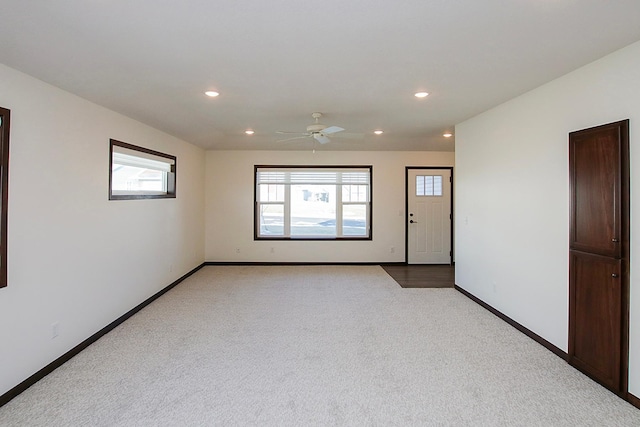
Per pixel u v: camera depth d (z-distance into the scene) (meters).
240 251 6.78
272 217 6.89
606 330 2.40
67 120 2.92
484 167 4.02
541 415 2.12
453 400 2.28
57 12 1.72
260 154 6.73
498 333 3.36
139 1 1.64
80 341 3.04
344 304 4.29
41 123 2.64
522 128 3.31
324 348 3.05
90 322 3.18
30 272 2.52
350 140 5.70
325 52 2.25
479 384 2.47
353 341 3.20
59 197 2.82
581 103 2.61
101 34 1.97
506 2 1.68
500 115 3.66
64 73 2.52
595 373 2.49
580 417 2.10
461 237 4.69
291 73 2.63
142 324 3.63
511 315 3.56
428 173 6.84
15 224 2.40
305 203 6.90
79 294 3.04
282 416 2.11
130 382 2.49
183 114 3.82
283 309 4.10
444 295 4.67
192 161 5.96
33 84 2.56
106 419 2.07
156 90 2.97
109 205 3.51
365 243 6.82
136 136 4.09
